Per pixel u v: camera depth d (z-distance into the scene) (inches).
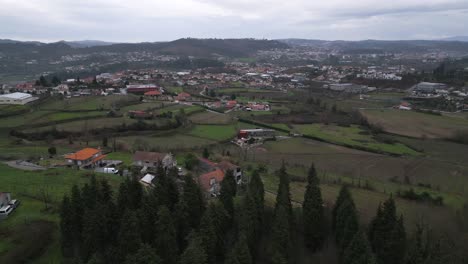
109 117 6855.3
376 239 2464.3
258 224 2573.8
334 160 5196.9
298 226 2783.0
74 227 2349.9
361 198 3639.3
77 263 2070.6
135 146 5324.8
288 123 7509.8
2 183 3388.3
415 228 2957.7
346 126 7313.0
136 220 2199.8
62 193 3184.1
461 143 6210.6
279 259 2340.1
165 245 2204.7
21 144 5339.6
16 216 2723.9
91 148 4785.9
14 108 6993.1
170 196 2716.5
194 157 4340.6
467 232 2938.0
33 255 2348.7
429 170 4815.5
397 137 6530.5
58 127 6092.5
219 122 7332.7
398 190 3838.6
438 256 2276.1
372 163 5078.7
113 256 2166.6
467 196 3892.7
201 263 2095.2
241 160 4953.3
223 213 2509.8
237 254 2162.9
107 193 2657.5
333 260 2586.1
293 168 4699.8
